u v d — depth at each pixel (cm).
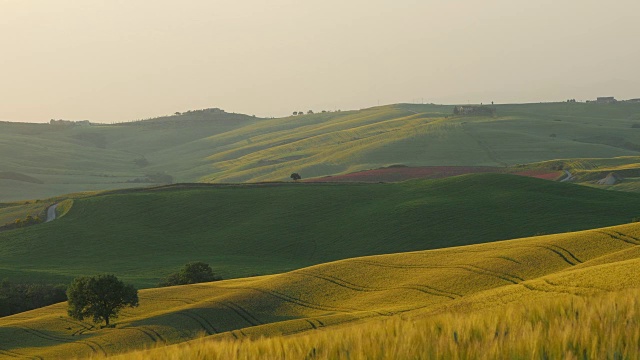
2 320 10881
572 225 16875
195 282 13838
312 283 10656
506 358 1286
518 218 17875
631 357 1234
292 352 1427
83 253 19400
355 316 8244
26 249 19625
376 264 11212
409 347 1349
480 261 10181
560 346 1301
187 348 1564
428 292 9275
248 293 10550
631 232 9994
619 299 1722
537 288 6938
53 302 13188
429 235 17675
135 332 9150
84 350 8494
